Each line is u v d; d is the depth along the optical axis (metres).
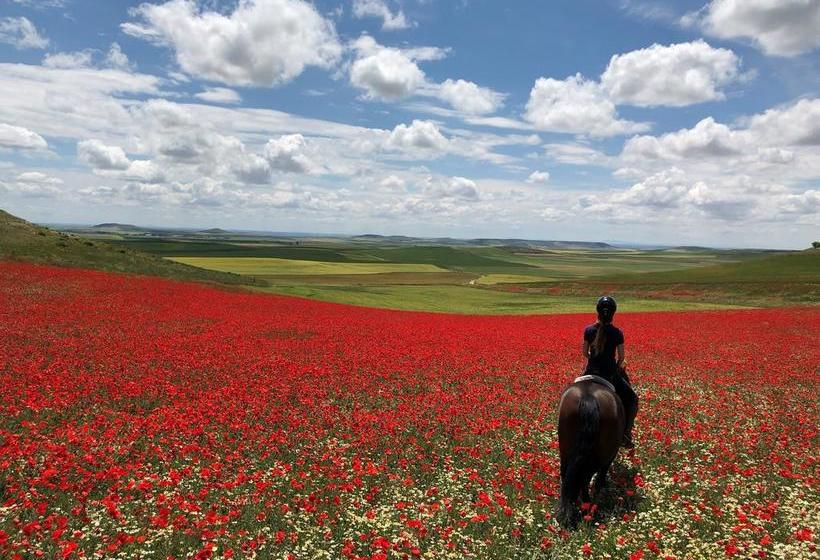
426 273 159.62
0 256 55.12
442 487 10.43
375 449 12.55
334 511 9.16
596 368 10.24
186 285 53.50
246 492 9.76
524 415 15.62
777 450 12.45
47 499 9.08
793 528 8.56
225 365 21.02
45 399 14.75
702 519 8.96
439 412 15.57
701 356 25.94
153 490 9.68
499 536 8.37
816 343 30.17
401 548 7.88
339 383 19.25
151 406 15.68
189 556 7.38
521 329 37.12
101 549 7.56
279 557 7.63
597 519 8.98
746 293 81.06
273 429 13.64
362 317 42.25
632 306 67.06
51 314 30.52
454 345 28.27
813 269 115.25
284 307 45.16
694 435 13.35
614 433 8.99
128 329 28.17
